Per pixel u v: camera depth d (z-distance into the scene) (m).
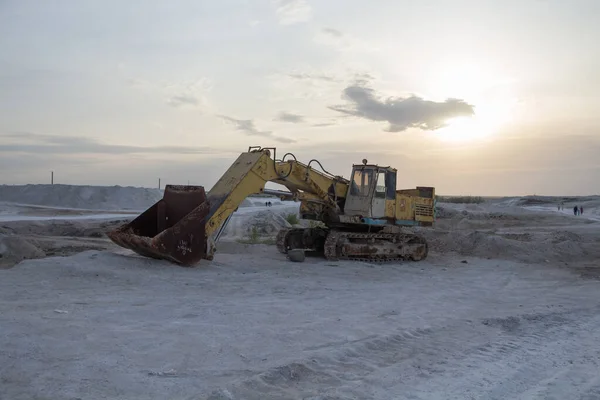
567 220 46.59
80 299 9.67
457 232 24.86
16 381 5.59
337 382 6.26
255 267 15.07
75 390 5.45
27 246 17.14
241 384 5.82
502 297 12.51
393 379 6.48
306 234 19.59
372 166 18.05
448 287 13.56
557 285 14.61
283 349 7.27
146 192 66.75
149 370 6.15
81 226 28.92
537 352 7.98
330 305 10.43
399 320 9.37
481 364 7.27
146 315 8.73
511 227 39.66
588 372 7.11
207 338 7.52
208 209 14.25
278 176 16.16
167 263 13.63
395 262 18.50
